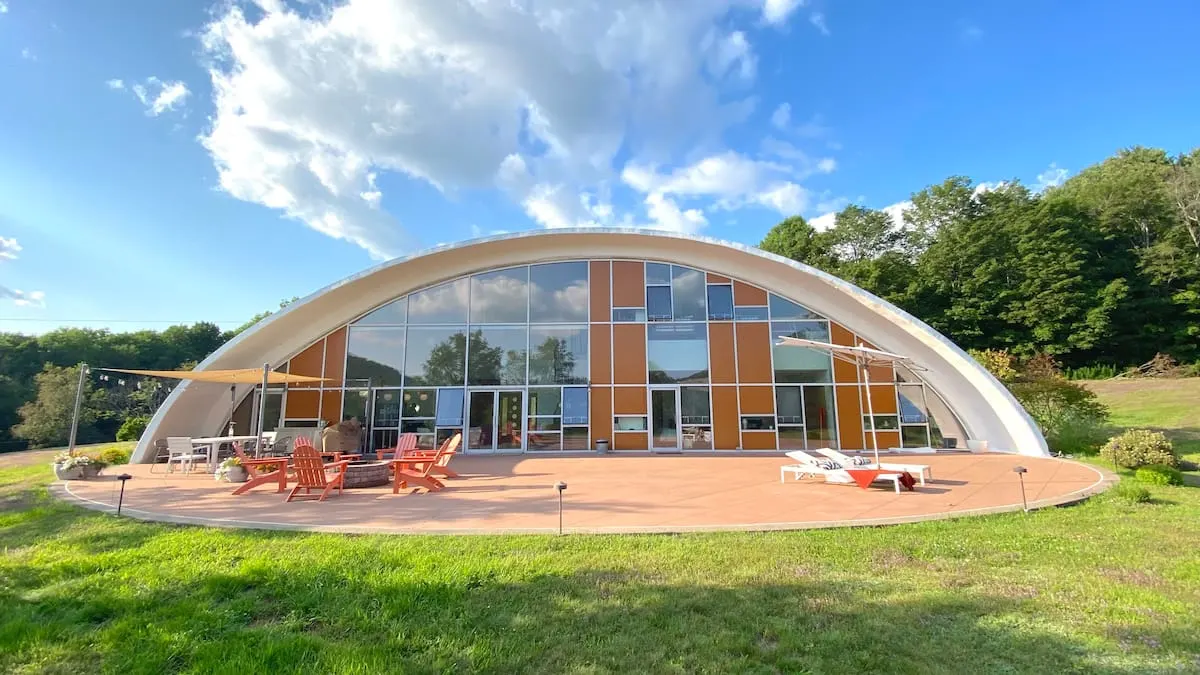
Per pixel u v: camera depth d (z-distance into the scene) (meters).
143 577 5.73
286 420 20.61
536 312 21.70
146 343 68.44
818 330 21.39
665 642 4.11
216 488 12.18
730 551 6.61
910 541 7.10
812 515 8.80
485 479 13.38
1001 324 43.91
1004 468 14.42
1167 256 42.59
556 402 21.02
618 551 6.62
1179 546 6.80
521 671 3.70
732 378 21.12
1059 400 20.36
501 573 5.75
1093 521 8.22
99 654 4.05
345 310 21.17
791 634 4.23
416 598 5.03
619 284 21.97
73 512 9.30
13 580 5.62
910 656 3.88
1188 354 39.34
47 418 49.19
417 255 20.72
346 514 9.02
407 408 20.81
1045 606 4.80
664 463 16.83
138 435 29.05
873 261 47.59
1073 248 42.06
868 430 20.44
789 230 57.19
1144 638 4.15
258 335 19.69
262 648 4.03
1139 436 13.17
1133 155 58.53
